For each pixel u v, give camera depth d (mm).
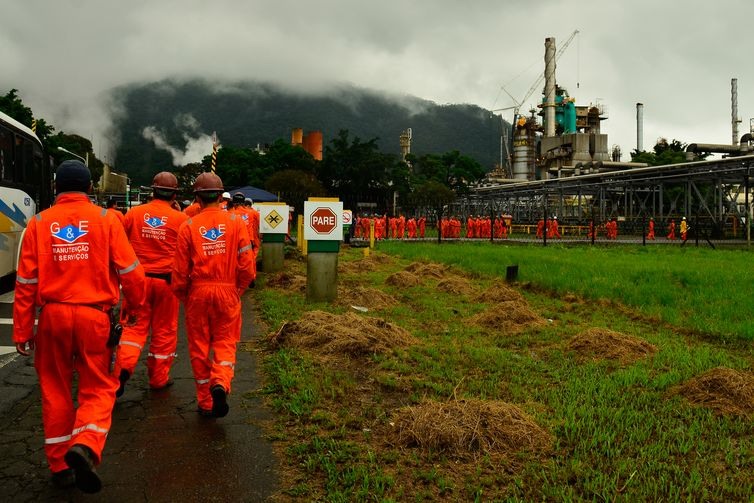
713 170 37062
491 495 3547
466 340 7605
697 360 6379
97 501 3467
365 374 6000
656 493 3496
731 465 3951
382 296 10539
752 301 10125
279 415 4871
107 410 3529
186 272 4750
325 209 10273
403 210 59188
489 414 4402
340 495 3441
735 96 76250
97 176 60156
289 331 7230
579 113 95125
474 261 18031
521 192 56312
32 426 4691
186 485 3662
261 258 16031
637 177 44250
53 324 3461
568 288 12039
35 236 3508
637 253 23328
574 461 3887
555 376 5973
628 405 5086
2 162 11180
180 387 5699
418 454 4082
